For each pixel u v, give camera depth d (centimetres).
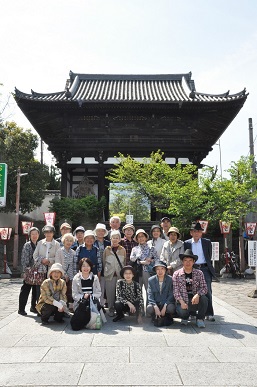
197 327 745
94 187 2852
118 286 809
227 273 1897
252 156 2088
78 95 2733
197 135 2750
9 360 537
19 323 791
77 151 2692
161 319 754
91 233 862
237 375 481
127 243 953
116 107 2541
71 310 891
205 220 1944
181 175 2184
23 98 2408
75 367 507
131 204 2712
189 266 763
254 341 637
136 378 470
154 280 792
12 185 2748
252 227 1884
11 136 2883
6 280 1802
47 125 2722
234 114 2588
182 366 512
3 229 1964
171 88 3045
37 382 459
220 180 2023
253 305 1040
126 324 779
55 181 4322
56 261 877
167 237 982
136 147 2677
